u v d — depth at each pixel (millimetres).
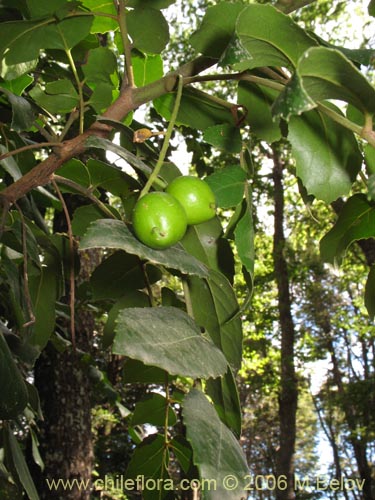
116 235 165
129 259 256
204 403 156
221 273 228
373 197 140
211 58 209
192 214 185
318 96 150
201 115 266
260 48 166
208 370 148
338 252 225
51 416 636
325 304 2777
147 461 232
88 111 270
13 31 208
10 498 303
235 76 201
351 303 2756
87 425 654
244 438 3719
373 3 229
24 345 291
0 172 320
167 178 258
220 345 227
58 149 201
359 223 216
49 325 294
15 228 252
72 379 645
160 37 229
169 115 270
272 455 3586
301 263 2273
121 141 294
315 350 2547
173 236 169
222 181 203
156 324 150
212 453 140
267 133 245
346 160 204
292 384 2010
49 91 249
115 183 269
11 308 321
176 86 207
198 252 241
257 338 2400
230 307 224
